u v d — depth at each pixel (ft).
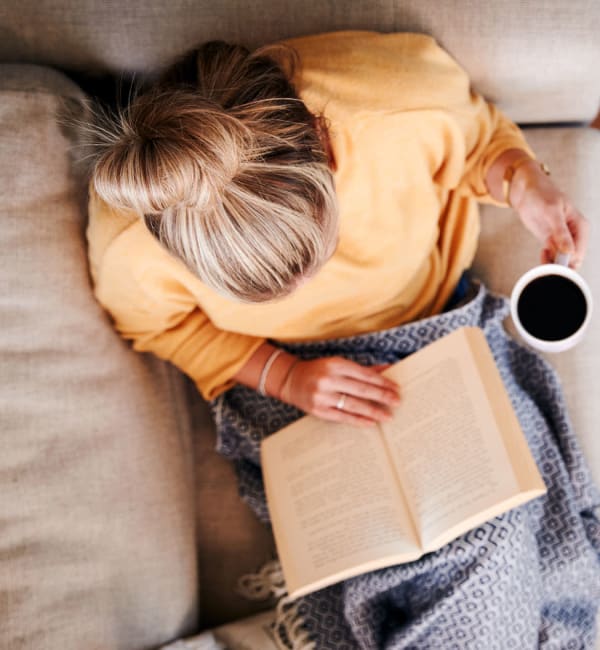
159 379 3.35
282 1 3.07
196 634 3.19
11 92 2.87
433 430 2.83
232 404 3.43
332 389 2.99
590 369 3.44
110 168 2.06
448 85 2.87
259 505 3.44
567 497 3.26
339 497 2.93
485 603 2.95
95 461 2.91
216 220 1.99
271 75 2.26
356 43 2.86
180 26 3.08
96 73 3.24
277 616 3.34
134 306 3.02
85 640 2.72
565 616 3.33
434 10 3.06
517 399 3.29
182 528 3.19
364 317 3.26
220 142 1.89
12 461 2.71
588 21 3.11
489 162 3.16
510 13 3.08
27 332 2.81
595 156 3.51
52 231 2.89
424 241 3.08
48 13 3.05
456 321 3.21
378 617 3.25
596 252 3.43
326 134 2.41
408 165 2.87
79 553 2.80
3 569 2.60
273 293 2.23
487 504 2.64
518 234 3.56
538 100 3.38
